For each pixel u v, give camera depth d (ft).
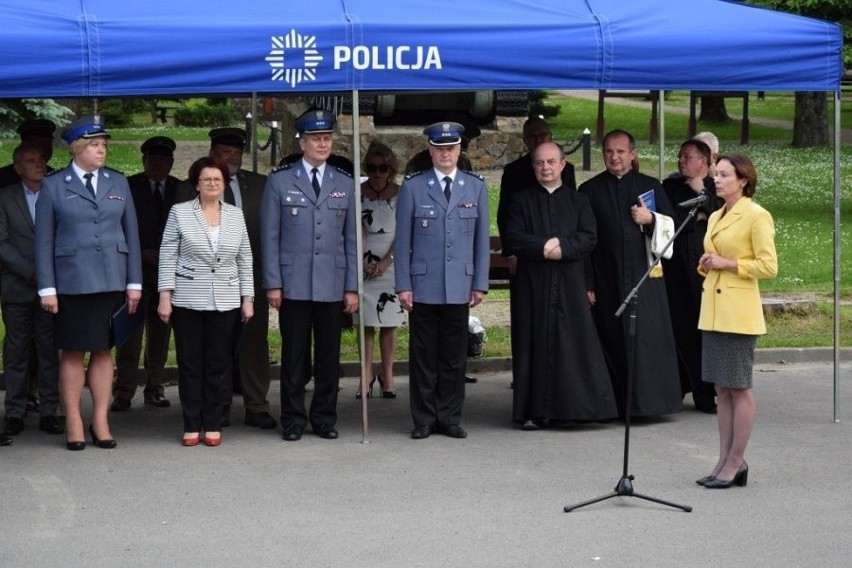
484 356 41.27
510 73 30.48
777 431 32.48
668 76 31.30
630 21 31.32
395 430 32.71
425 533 23.95
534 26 30.55
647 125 131.75
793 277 54.65
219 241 30.35
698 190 34.78
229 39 29.14
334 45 29.60
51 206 29.43
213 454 30.01
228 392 32.19
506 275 41.42
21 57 28.04
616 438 31.89
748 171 26.84
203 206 30.55
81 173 29.68
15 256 31.35
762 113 151.23
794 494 26.71
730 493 26.76
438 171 31.71
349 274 31.58
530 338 32.65
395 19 30.01
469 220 31.58
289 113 85.92
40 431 32.32
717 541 23.54
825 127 116.78
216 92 29.50
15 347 31.65
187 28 28.94
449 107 87.45
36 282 31.37
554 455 30.04
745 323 26.48
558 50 30.63
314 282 31.01
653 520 24.80
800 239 65.98
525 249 32.09
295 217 30.91
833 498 26.43
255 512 25.30
